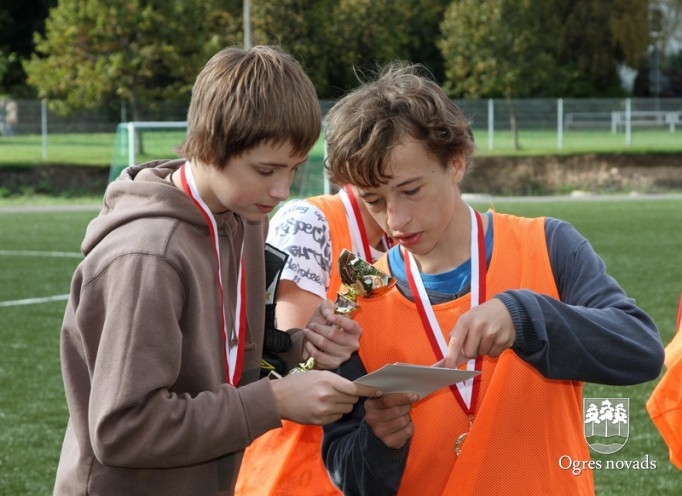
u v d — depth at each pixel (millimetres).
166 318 2135
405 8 43125
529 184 29812
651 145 32406
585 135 34312
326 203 3160
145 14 30281
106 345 2135
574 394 2525
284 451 3020
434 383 2188
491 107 33719
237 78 2199
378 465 2414
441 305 2490
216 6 35344
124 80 30578
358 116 2273
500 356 2451
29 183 27625
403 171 2262
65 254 14852
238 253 2504
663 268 12945
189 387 2254
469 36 35750
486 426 2393
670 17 50906
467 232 2518
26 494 5090
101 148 31297
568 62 45656
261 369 2676
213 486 2396
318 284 3049
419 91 2293
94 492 2270
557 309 2236
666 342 8500
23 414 6590
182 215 2273
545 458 2439
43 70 31312
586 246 2498
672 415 3232
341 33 36094
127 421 2102
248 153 2197
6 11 46094
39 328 9484
